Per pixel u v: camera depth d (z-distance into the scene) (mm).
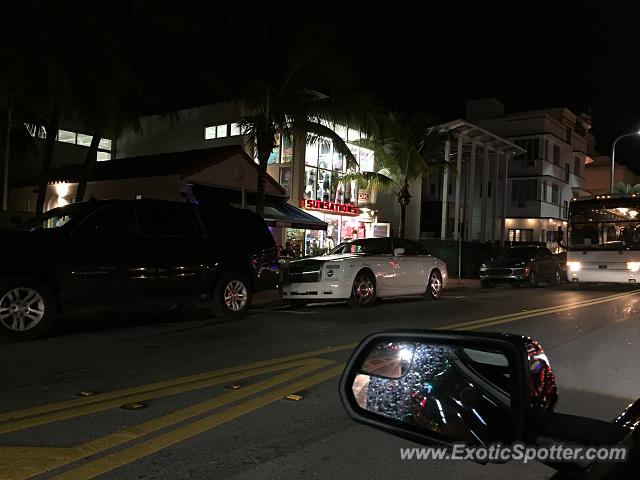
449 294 18672
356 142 25875
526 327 10641
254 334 9250
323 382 6238
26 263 8320
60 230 8820
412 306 14062
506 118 43000
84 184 18016
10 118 17703
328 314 12055
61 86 13242
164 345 8219
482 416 2318
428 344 2367
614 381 6723
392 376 2451
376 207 30312
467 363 2396
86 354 7531
